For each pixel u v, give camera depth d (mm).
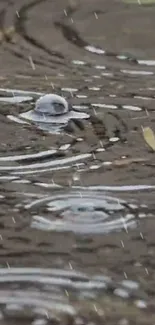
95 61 1755
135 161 1188
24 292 823
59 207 1022
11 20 2023
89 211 1008
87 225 972
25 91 1530
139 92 1536
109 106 1445
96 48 1841
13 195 1066
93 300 812
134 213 1006
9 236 952
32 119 1366
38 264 885
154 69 1704
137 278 857
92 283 845
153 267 881
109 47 1848
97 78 1633
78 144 1259
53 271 870
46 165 1174
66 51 1817
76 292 826
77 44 1865
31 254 909
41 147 1245
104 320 778
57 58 1771
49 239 942
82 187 1090
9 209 1023
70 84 1585
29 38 1903
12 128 1322
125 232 958
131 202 1039
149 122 1357
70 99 1483
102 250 918
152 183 1105
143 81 1615
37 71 1674
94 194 1065
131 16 2045
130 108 1434
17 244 933
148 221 985
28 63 1730
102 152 1226
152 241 938
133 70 1694
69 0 2168
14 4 2145
